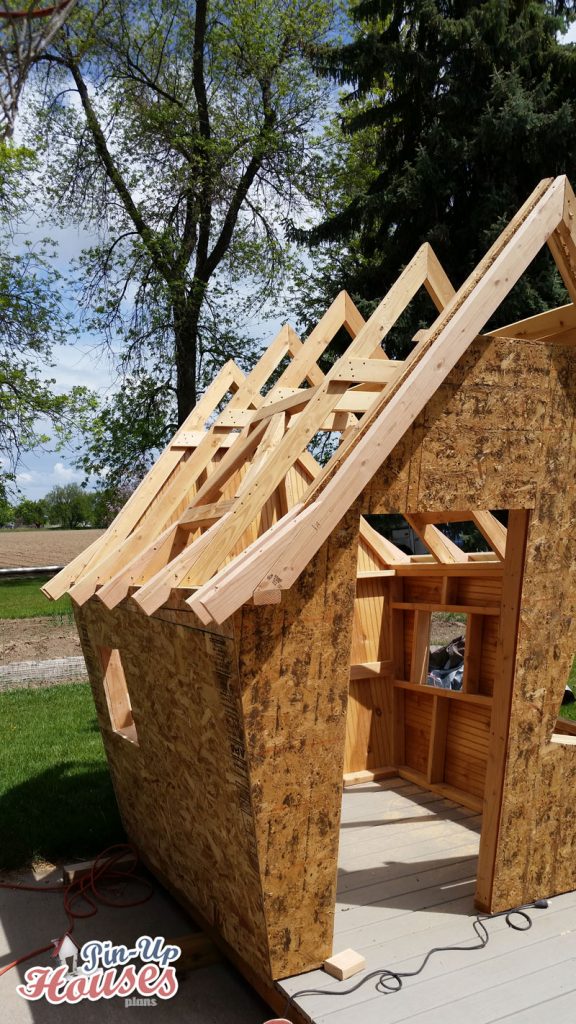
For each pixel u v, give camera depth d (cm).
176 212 1869
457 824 506
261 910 313
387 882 416
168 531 410
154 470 496
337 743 321
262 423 418
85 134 1791
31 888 473
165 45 1839
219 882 360
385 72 1656
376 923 367
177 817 403
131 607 388
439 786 572
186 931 417
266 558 277
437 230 1434
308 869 320
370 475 299
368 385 372
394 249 1538
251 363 2047
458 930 359
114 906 447
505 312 1360
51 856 515
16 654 1231
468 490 339
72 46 1462
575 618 381
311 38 1900
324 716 316
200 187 1831
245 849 318
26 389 1886
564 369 365
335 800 324
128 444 1997
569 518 373
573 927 361
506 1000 303
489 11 1480
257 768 301
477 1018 291
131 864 493
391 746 626
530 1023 288
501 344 346
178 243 1852
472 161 1473
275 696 303
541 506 362
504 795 365
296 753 311
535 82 1524
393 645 628
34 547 4644
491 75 1454
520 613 361
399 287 370
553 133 1389
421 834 489
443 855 454
